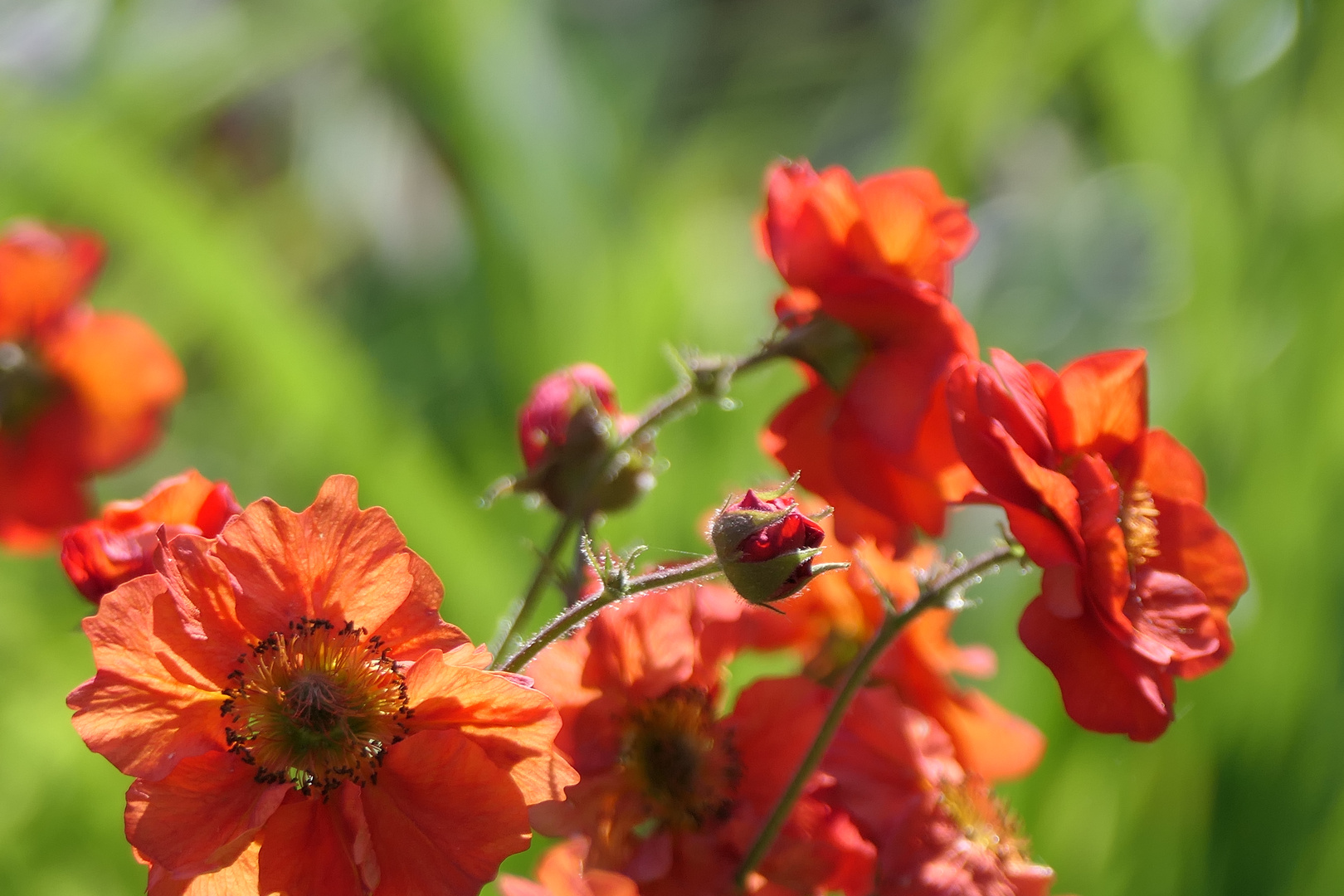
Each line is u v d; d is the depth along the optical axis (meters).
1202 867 0.38
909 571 0.30
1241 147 0.49
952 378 0.27
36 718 0.39
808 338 0.29
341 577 0.26
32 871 0.37
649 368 0.49
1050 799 0.38
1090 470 0.27
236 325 0.45
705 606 0.28
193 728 0.26
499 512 0.46
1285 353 0.43
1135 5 0.51
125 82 0.54
